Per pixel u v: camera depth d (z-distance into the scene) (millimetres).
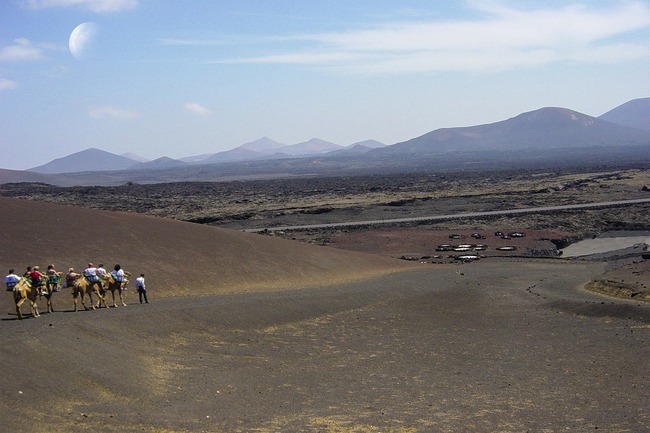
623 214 134375
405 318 47969
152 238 55781
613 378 31828
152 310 38344
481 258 90250
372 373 33000
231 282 53562
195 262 54531
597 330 42531
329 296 51250
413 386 30734
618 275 63094
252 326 41219
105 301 41625
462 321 47438
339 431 23781
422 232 119750
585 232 119938
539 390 30062
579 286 63281
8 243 45906
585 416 26016
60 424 21875
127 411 24125
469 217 136375
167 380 28672
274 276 58438
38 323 31734
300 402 27516
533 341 40500
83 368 27125
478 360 36062
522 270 75562
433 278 66812
